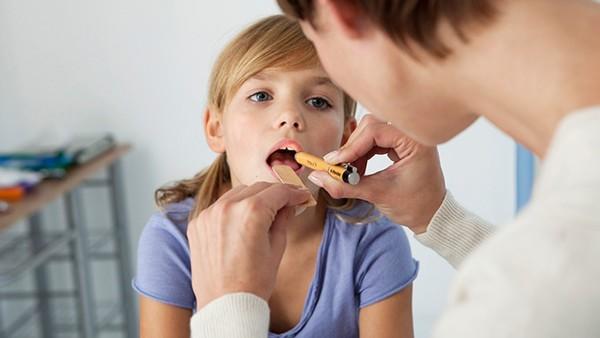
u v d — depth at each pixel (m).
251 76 1.03
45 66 2.34
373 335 1.03
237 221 0.79
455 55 0.65
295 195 0.83
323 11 0.68
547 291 0.51
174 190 1.11
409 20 0.64
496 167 2.30
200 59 2.31
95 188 2.40
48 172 1.99
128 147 2.31
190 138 2.37
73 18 2.31
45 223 2.42
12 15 2.31
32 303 2.50
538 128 0.62
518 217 0.58
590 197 0.53
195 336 0.76
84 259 2.14
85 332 2.15
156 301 1.02
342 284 1.03
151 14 2.29
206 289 0.79
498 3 0.64
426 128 0.70
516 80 0.62
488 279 0.54
